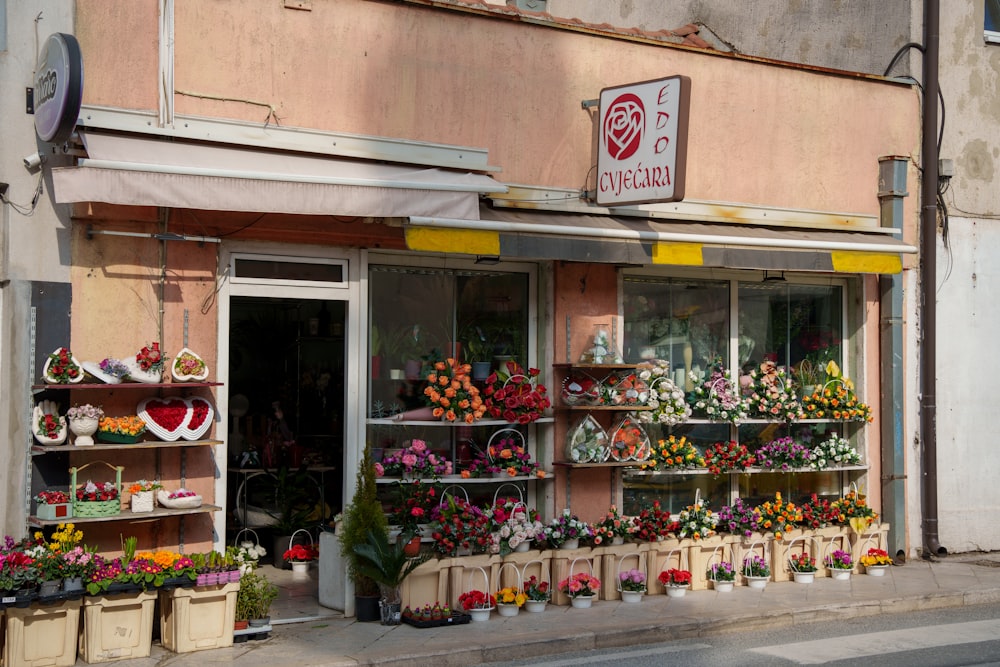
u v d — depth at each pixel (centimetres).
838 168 1121
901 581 1016
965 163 1192
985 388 1191
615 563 930
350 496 879
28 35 758
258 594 779
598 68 991
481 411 912
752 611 880
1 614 681
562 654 779
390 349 916
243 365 1214
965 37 1199
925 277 1148
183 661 707
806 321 1123
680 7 1432
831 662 740
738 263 980
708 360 1068
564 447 958
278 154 834
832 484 1123
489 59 937
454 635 788
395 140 884
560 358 964
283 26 846
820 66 1155
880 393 1126
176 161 759
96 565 702
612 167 935
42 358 751
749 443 1084
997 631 846
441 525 862
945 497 1162
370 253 905
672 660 752
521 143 951
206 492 809
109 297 777
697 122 1042
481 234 852
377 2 884
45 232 757
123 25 784
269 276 846
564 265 970
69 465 759
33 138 755
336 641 768
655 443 1034
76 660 705
